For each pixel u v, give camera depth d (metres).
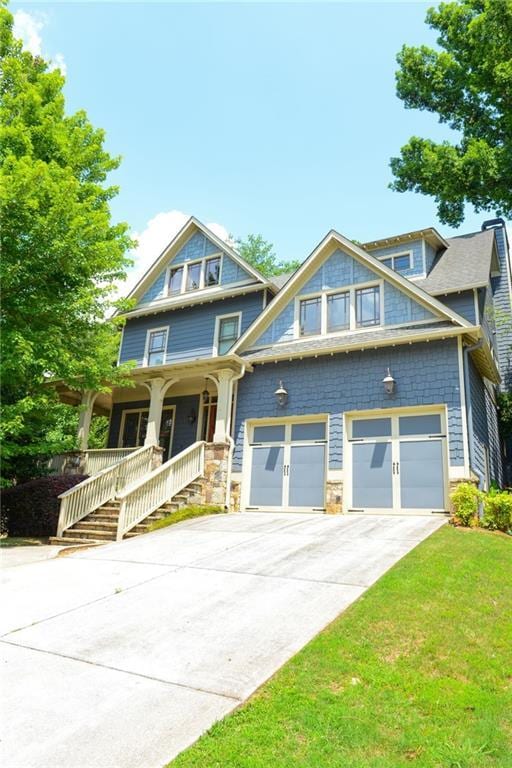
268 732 3.21
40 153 11.65
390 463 12.48
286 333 15.08
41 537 11.98
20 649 4.60
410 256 16.17
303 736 3.17
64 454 15.16
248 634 4.78
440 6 19.56
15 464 14.19
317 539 8.73
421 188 20.91
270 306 15.34
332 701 3.57
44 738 3.19
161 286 19.94
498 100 18.64
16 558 8.84
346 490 12.77
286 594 5.84
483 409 14.29
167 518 11.56
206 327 18.33
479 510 10.52
